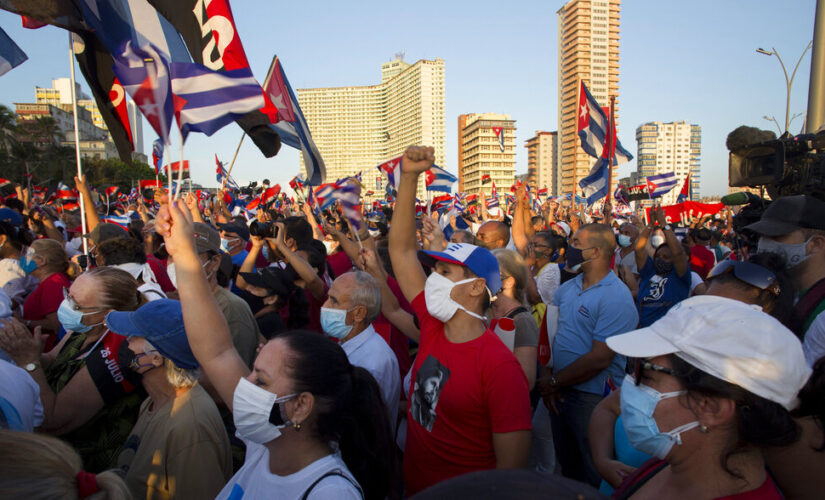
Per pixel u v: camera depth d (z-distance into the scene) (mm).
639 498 1448
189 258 1922
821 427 1352
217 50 4051
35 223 7211
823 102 5922
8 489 1009
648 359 1333
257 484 1651
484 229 4738
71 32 3758
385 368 2805
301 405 1604
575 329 3475
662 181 10789
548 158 151375
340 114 162750
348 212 4004
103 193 15477
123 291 2648
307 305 4332
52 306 3957
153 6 3922
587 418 3299
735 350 1175
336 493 1479
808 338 2303
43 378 2352
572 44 146125
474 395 2062
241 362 1980
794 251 2844
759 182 3885
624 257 7145
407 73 152250
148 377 2090
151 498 1917
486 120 118062
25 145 55531
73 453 1183
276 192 13375
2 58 3055
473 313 2176
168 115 2686
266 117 3805
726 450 1212
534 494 668
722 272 2725
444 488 704
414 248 2611
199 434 1972
